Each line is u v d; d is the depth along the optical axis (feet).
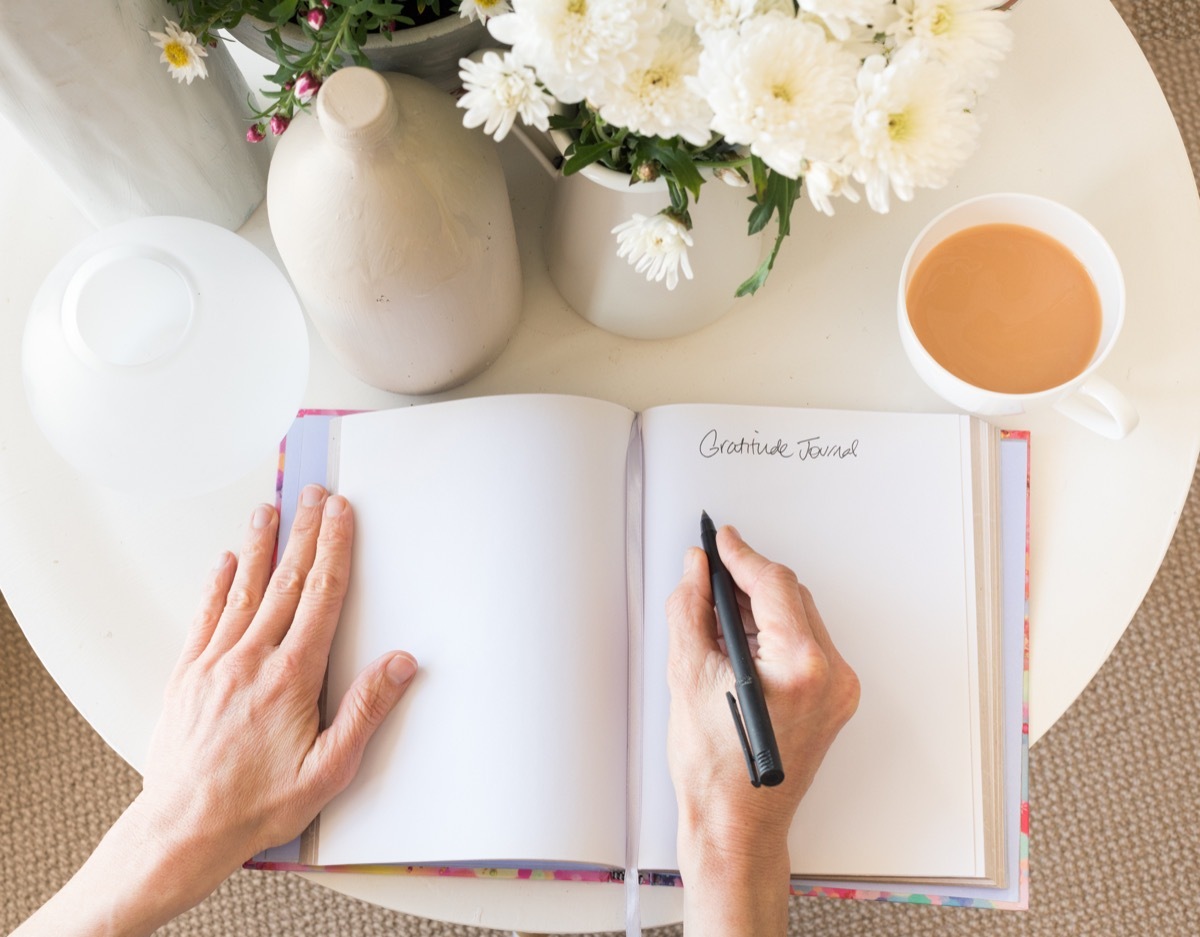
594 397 2.10
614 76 1.11
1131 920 3.72
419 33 1.56
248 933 3.70
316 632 1.88
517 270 1.86
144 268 1.65
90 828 3.76
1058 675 1.98
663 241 1.43
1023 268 1.90
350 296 1.55
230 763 1.81
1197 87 3.99
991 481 2.00
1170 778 3.77
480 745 1.82
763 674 1.75
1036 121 2.17
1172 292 2.10
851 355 2.11
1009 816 1.92
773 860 1.78
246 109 1.98
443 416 1.96
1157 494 2.04
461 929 3.67
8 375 2.12
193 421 1.69
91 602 2.03
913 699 1.92
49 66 1.51
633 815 1.87
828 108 1.09
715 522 1.97
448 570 1.91
